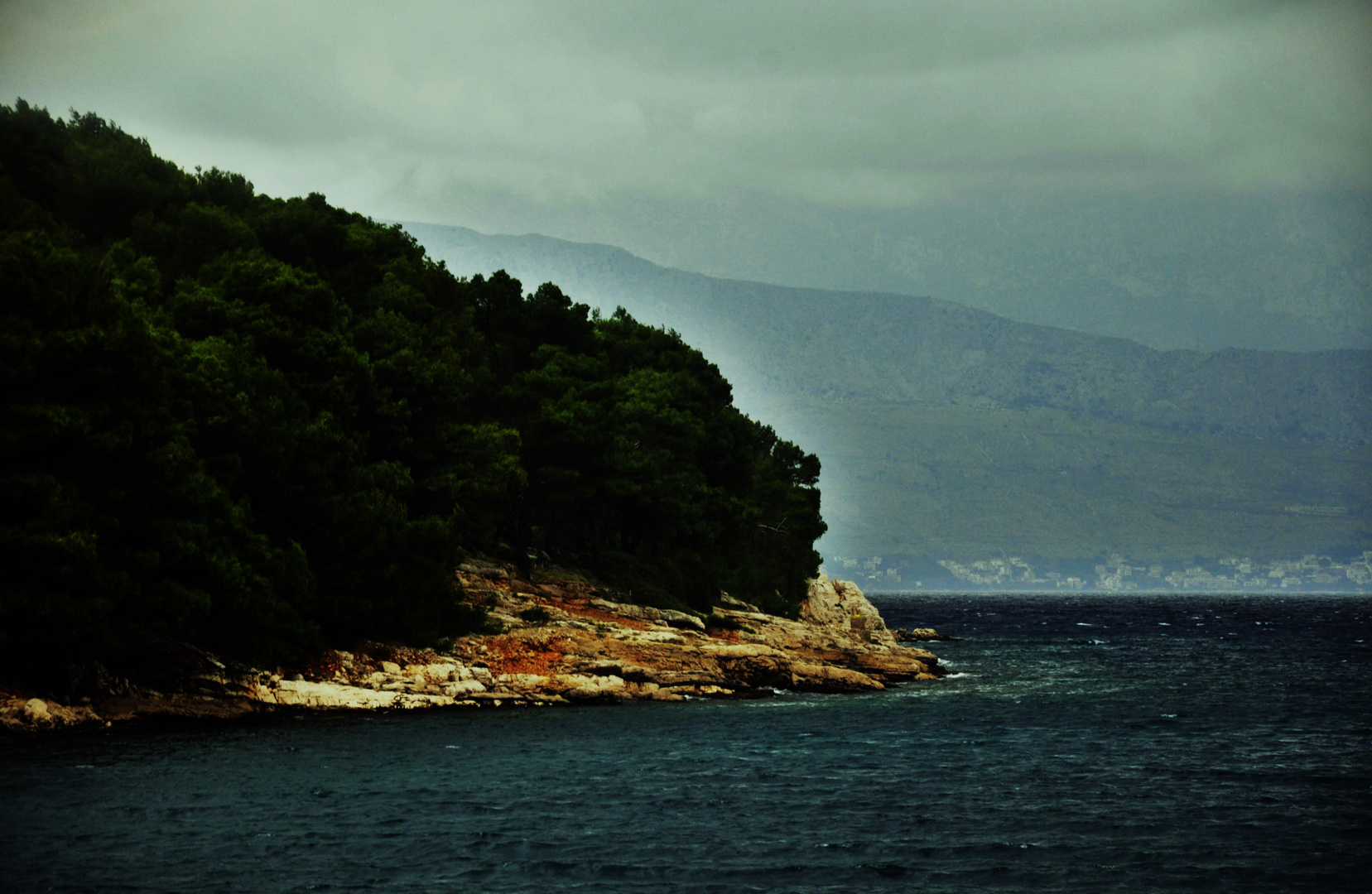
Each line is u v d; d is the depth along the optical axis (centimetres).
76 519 5244
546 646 7900
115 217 8619
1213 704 8312
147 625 5569
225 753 5078
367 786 4594
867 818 4378
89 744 5153
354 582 6819
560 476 9381
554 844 3881
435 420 7850
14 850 3572
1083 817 4438
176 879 3375
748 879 3562
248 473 6450
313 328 7000
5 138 8550
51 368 5238
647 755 5531
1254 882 3616
